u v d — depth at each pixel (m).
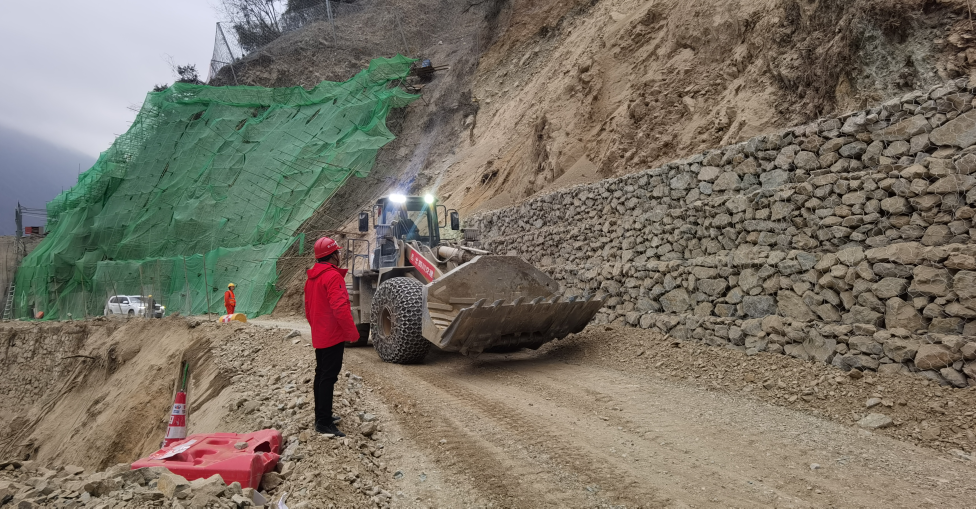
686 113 12.08
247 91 32.88
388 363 8.59
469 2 35.75
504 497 3.77
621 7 18.00
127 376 13.49
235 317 14.23
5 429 18.41
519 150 19.03
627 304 9.45
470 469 4.23
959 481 3.92
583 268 10.71
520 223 13.80
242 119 32.69
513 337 8.01
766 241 7.25
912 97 5.96
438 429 5.12
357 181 26.69
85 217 35.50
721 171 8.21
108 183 35.62
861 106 8.09
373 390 6.43
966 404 4.84
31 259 36.53
